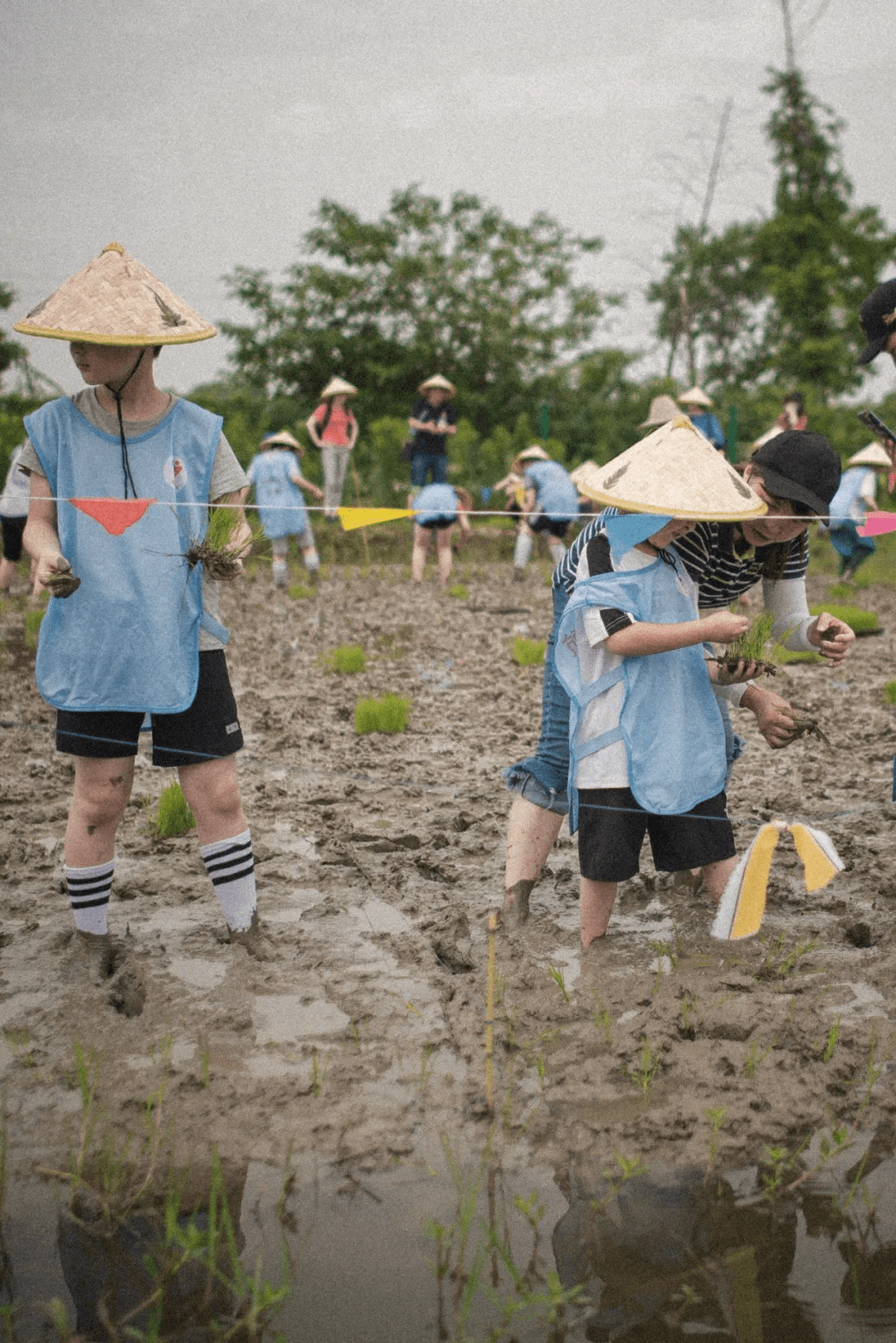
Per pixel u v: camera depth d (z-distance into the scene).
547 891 4.24
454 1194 2.45
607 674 3.42
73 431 3.36
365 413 31.28
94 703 3.34
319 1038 3.09
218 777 3.56
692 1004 3.22
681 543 3.47
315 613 12.12
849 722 7.01
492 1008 2.94
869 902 4.10
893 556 19.77
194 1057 2.99
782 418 15.45
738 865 2.98
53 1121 2.70
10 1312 2.04
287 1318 2.08
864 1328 2.08
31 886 4.27
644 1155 2.59
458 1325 2.06
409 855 4.62
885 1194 2.47
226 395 31.23
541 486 13.96
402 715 6.82
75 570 3.32
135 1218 2.36
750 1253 2.28
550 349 33.66
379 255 31.03
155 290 3.29
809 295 30.42
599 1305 2.12
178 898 4.12
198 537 3.38
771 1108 2.76
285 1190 2.44
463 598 13.62
